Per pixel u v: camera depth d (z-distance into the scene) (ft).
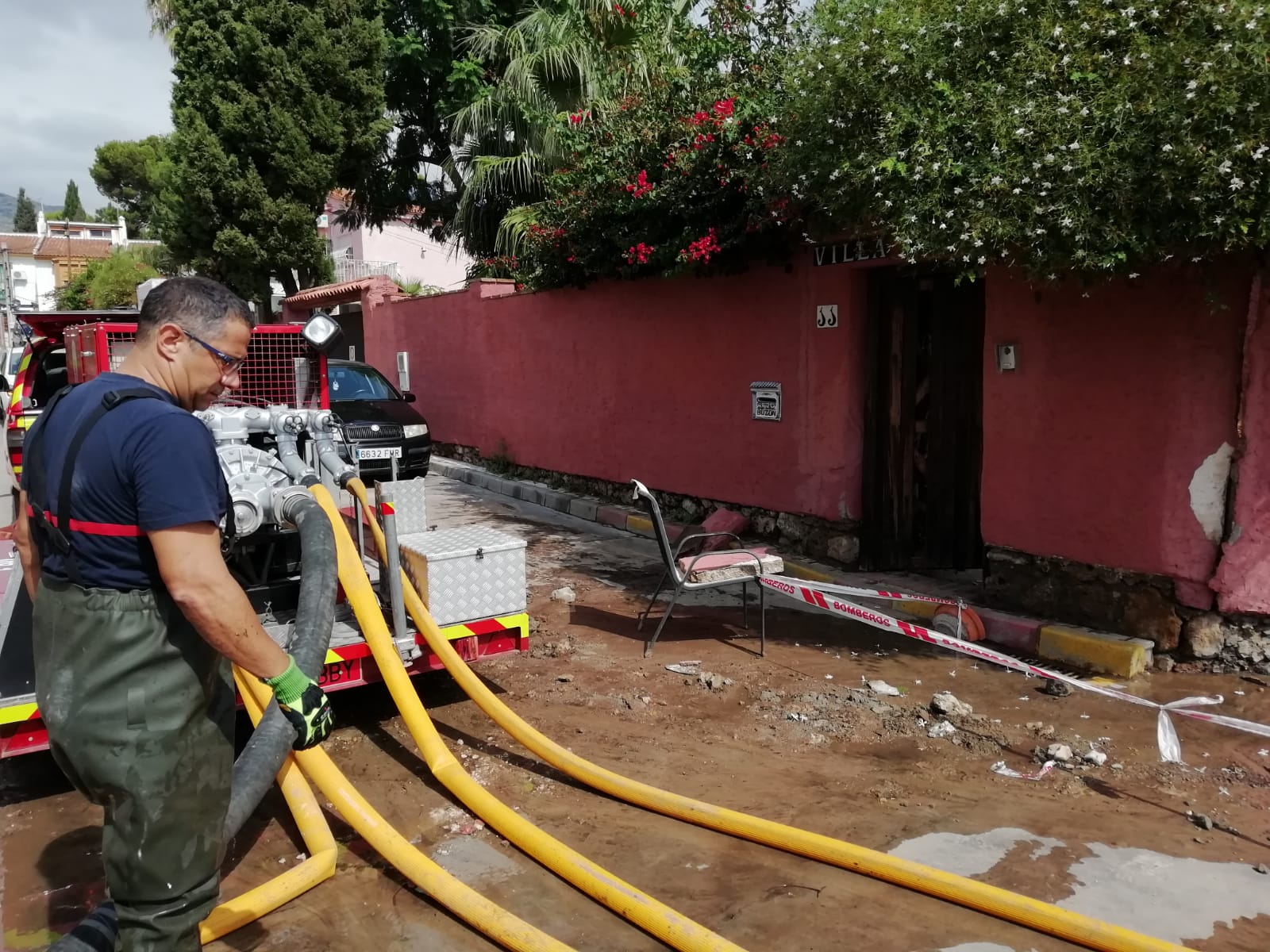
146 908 7.61
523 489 37.45
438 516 33.86
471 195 50.21
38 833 12.26
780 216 22.21
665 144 26.35
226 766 7.97
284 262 63.72
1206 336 16.06
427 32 66.90
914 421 23.66
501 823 11.73
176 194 63.46
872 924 9.89
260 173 62.85
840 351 23.48
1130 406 17.21
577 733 14.94
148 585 7.26
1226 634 16.62
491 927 9.65
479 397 43.47
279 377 17.43
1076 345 17.98
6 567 15.51
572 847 11.57
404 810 12.60
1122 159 13.51
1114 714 15.39
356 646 14.30
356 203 71.20
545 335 37.04
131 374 7.73
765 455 26.45
